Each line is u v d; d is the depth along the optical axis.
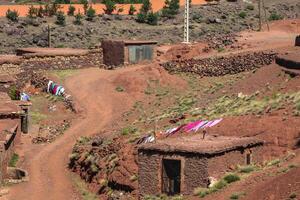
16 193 100.19
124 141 104.00
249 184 73.38
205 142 82.62
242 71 146.75
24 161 116.19
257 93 118.38
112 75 158.12
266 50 149.75
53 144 125.44
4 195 99.06
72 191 100.38
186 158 78.44
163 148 79.94
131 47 167.62
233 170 79.50
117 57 167.50
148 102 143.00
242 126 96.00
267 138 90.19
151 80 151.75
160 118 121.50
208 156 77.31
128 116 134.88
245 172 78.38
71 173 109.56
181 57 164.38
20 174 106.75
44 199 97.31
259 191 69.25
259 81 126.25
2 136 110.56
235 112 106.12
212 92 136.88
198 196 74.69
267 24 191.12
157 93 147.12
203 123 101.31
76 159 111.19
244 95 120.81
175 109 129.00
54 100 149.62
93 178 101.81
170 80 151.38
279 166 78.19
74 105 143.62
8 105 131.25
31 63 167.88
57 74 163.88
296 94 106.19
